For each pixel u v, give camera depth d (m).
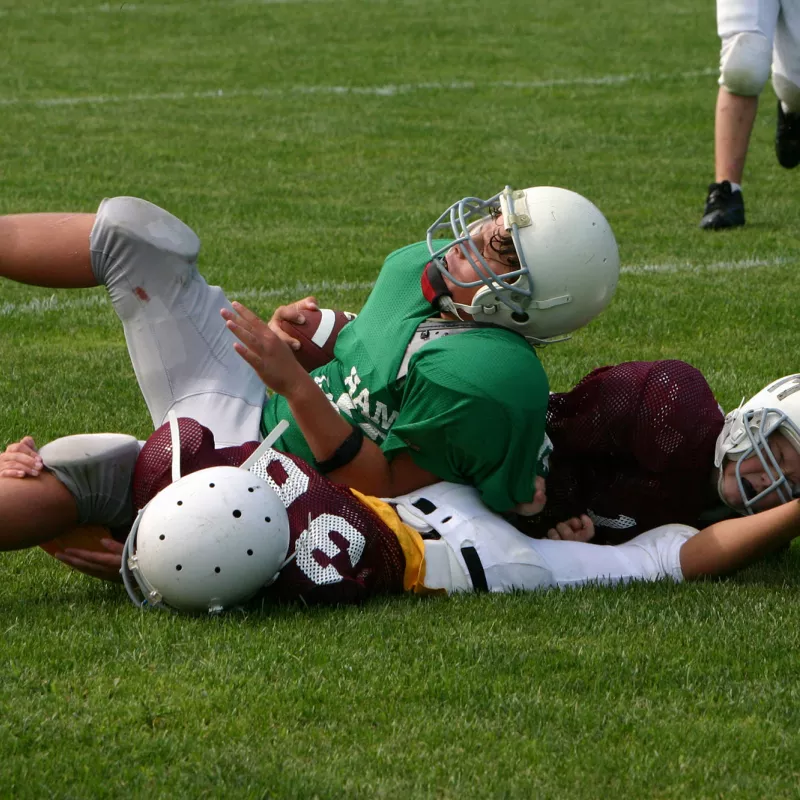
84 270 13.24
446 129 45.12
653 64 60.31
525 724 9.72
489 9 76.81
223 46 65.25
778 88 32.31
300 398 12.48
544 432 13.25
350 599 12.07
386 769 9.08
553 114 48.41
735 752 9.41
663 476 13.60
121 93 52.75
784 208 33.88
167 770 9.03
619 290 25.80
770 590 12.77
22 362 21.16
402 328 13.14
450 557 12.53
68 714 9.71
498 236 12.84
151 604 11.92
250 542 11.48
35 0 78.81
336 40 66.75
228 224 31.59
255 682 10.28
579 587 12.70
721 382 20.11
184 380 13.37
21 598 12.56
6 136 42.97
